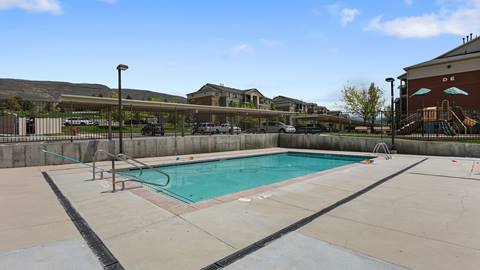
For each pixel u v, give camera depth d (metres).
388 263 2.49
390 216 3.85
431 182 6.25
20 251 2.78
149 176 8.99
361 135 18.25
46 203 4.60
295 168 11.30
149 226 3.49
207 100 50.88
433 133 18.72
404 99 32.50
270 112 21.11
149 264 2.52
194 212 4.06
